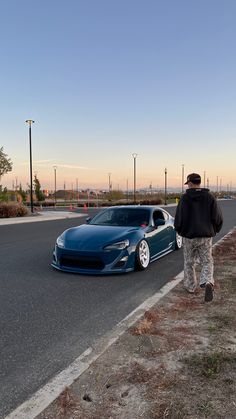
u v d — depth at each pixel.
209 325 4.32
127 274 7.35
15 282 6.73
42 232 15.91
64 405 2.76
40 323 4.66
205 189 5.57
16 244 11.93
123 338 3.98
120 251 7.14
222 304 5.13
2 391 3.08
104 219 8.70
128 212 8.79
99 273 7.07
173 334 4.07
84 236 7.45
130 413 2.65
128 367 3.34
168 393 2.89
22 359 3.66
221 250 9.60
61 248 7.34
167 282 6.60
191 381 3.06
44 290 6.19
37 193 60.75
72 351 3.82
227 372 3.20
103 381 3.10
